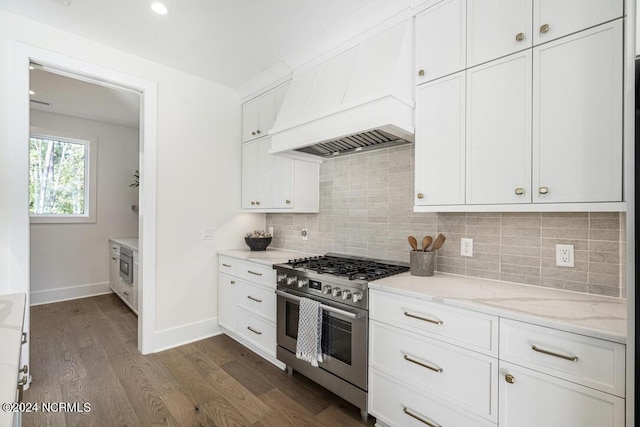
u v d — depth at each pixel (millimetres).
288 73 2807
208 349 2846
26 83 2146
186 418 1892
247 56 2646
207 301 3146
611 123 1256
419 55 1894
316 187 2926
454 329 1469
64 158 4391
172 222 2893
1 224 2068
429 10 1846
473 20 1657
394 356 1706
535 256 1723
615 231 1488
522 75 1485
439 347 1521
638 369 921
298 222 3197
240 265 2906
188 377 2355
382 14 2018
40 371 2414
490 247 1888
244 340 2908
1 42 2062
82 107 3953
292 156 2664
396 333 1694
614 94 1250
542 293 1577
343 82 2152
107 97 3598
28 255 2162
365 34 2145
